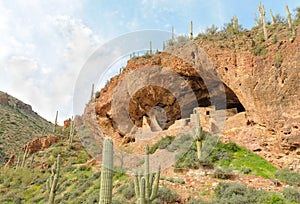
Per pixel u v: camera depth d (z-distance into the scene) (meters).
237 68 18.86
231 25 24.05
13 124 64.94
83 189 18.16
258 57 18.00
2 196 22.25
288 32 17.84
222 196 11.86
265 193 11.54
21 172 27.19
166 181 13.96
